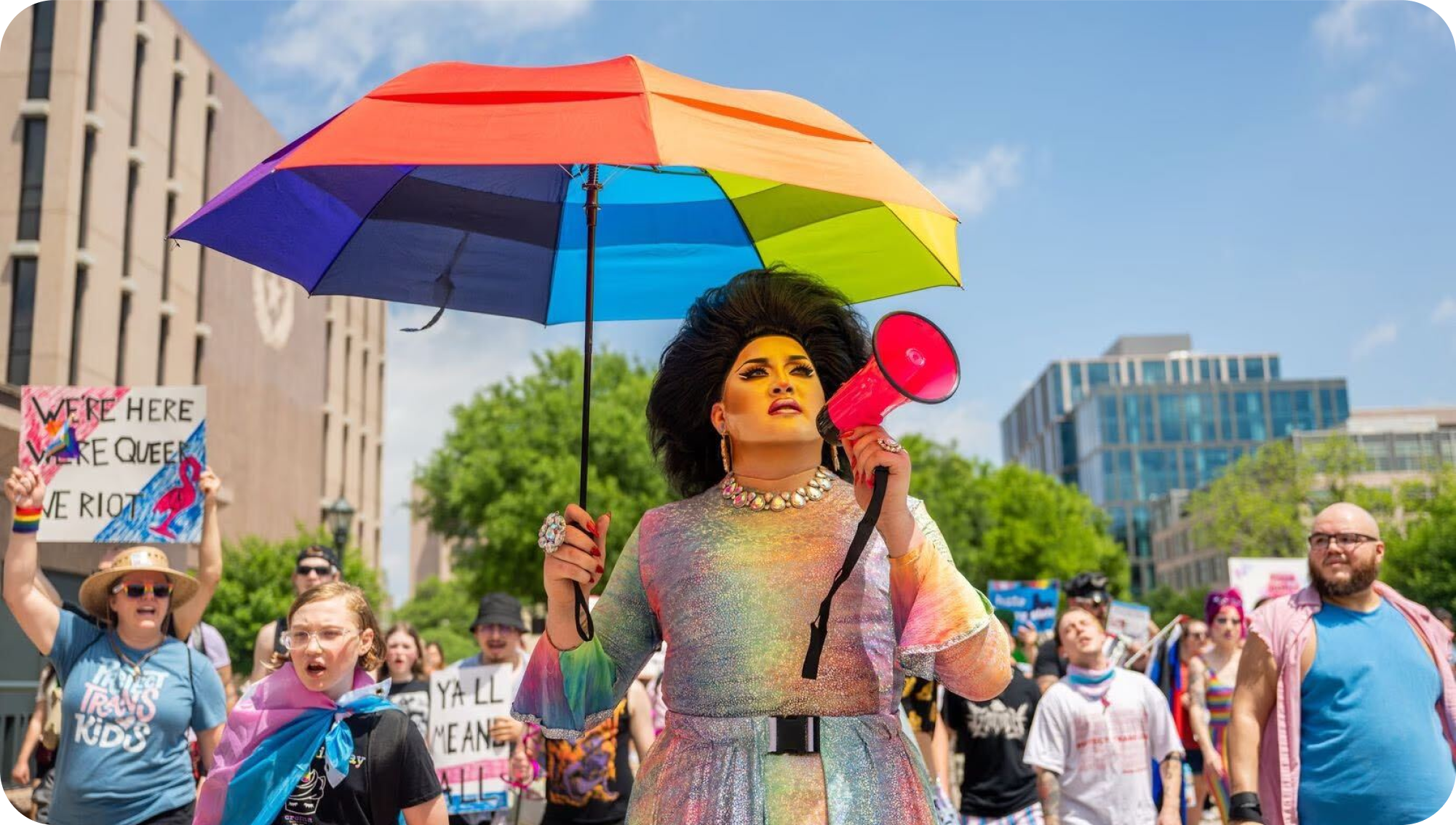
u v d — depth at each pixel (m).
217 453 38.22
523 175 3.32
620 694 2.87
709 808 2.48
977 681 2.61
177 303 36.22
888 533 2.54
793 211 3.37
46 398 6.06
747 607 2.58
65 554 19.69
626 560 2.84
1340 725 4.48
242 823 3.69
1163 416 151.38
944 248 3.19
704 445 3.12
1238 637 8.62
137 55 34.75
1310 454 59.97
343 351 50.69
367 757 3.76
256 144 42.81
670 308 3.69
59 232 30.70
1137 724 6.23
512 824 7.98
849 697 2.55
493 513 38.34
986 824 6.84
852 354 3.00
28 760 7.75
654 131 2.31
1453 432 105.75
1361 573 4.59
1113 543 87.69
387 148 2.30
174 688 5.07
